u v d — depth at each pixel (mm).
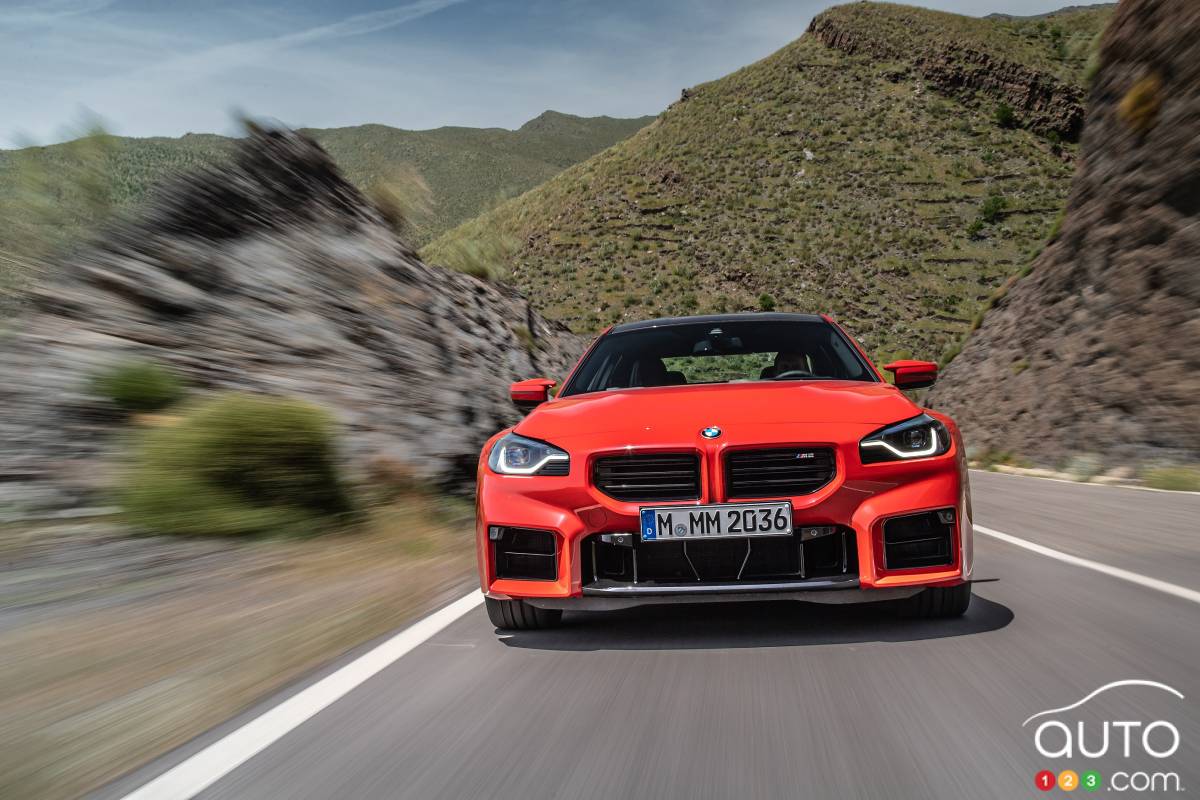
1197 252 14664
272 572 5242
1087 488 10609
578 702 2914
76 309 7496
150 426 6609
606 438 3643
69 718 2943
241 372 7887
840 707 2746
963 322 66938
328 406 8023
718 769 2312
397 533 6520
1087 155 19844
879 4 127062
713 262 80062
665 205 92875
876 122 101312
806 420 3619
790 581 3484
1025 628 3645
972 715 2639
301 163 11422
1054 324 18750
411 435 8555
